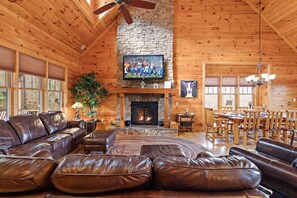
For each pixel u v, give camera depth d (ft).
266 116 16.46
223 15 21.70
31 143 10.21
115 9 19.79
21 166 3.38
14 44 11.76
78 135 14.53
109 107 22.21
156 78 21.26
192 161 3.71
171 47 21.45
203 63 21.95
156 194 3.30
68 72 19.22
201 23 21.83
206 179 3.35
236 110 21.74
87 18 16.87
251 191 3.40
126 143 16.46
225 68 24.29
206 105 24.94
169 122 20.89
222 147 15.30
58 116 15.14
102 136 12.91
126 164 3.51
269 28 21.66
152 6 12.28
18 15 11.82
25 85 13.53
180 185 3.38
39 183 3.25
